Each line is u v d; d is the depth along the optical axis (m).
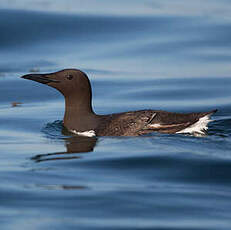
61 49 20.81
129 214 8.00
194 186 9.20
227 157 10.66
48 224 7.65
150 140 12.04
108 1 25.55
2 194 8.77
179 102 16.12
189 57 19.83
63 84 13.20
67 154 11.12
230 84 17.52
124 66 19.25
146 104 15.98
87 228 7.52
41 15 23.05
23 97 16.81
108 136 12.68
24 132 13.29
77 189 8.98
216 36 21.47
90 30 22.16
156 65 19.25
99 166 10.24
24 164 10.44
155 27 22.38
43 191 8.89
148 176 9.70
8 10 23.31
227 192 8.91
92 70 18.84
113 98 16.52
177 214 8.00
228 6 24.88
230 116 14.77
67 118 13.37
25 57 20.12
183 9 24.50
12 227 7.56
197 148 11.33
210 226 7.61
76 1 25.36
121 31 22.06
